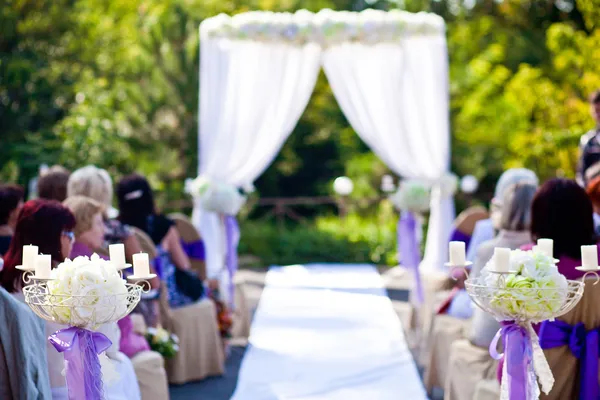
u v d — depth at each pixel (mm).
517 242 4301
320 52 8320
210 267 8219
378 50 8320
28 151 10945
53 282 2820
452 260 3047
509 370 2984
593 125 10758
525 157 12195
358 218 14758
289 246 12539
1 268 3227
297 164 18703
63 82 12156
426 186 8320
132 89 13422
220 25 8070
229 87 8203
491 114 15734
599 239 3846
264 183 18562
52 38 12391
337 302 8820
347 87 8430
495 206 5285
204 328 5883
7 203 4422
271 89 8242
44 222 3508
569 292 2902
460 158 15961
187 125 13680
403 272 11148
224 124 8188
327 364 6191
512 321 3021
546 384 3012
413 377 5812
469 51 17156
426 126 8383
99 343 2943
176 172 14188
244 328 7188
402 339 7016
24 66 11523
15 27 11906
